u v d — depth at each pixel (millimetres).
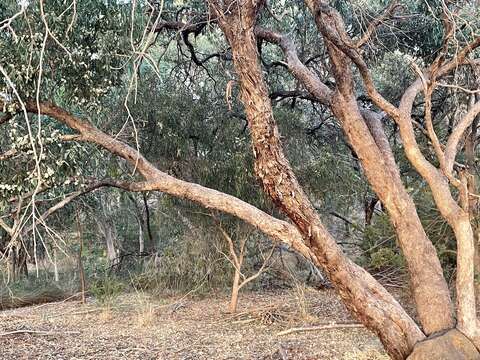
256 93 5098
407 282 9078
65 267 16250
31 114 8180
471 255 5492
